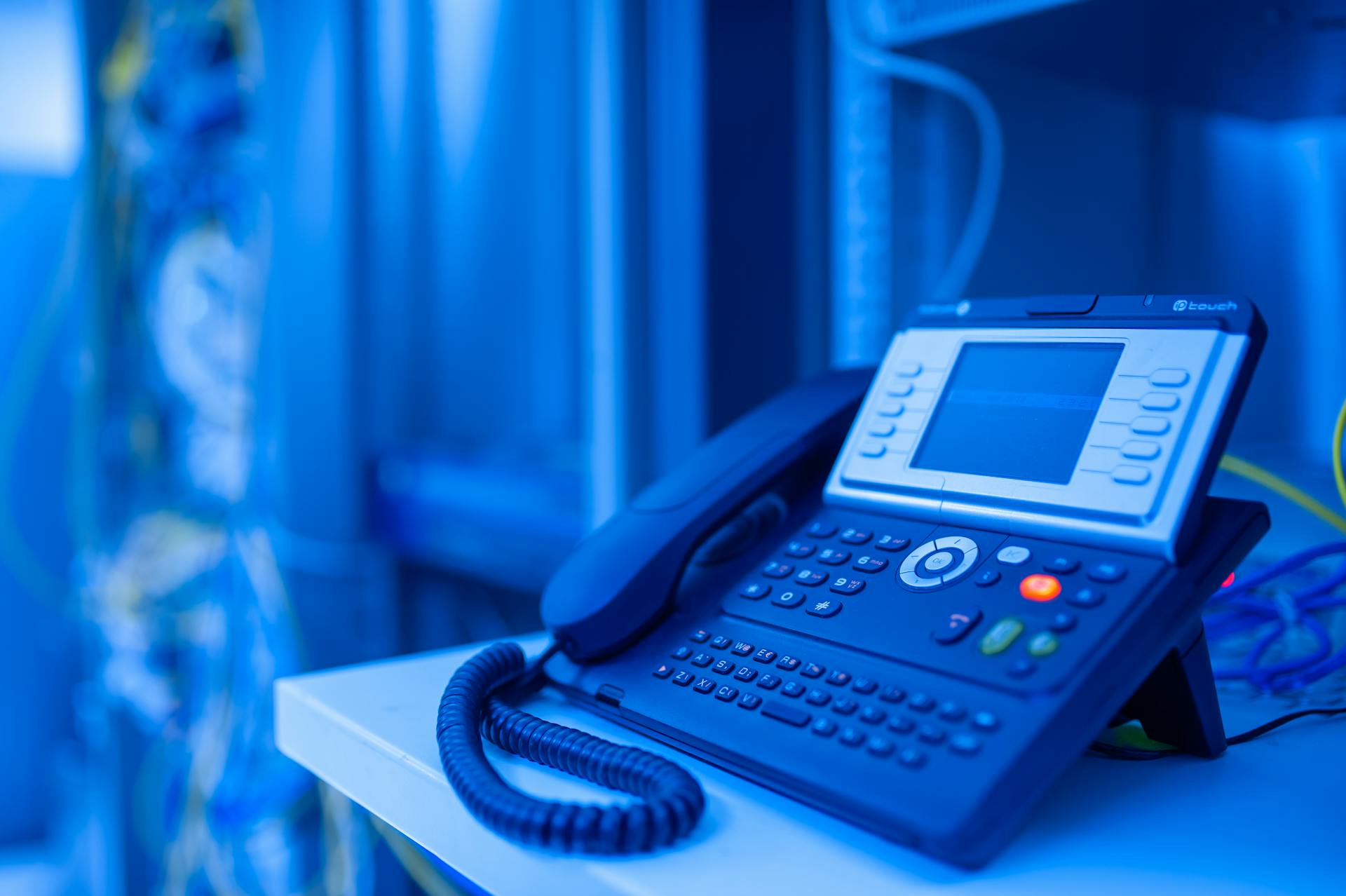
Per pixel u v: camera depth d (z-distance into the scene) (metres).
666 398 1.00
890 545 0.43
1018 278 0.74
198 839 1.58
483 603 1.34
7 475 2.33
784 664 0.39
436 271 1.52
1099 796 0.36
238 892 1.48
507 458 1.35
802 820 0.34
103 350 1.89
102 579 1.92
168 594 1.68
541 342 1.38
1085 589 0.36
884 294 0.74
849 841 0.33
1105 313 0.43
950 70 0.70
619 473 0.99
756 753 0.36
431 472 1.39
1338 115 0.78
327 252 1.38
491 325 1.47
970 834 0.30
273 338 1.40
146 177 1.73
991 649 0.35
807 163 1.00
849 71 0.73
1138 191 0.79
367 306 1.43
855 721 0.35
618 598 0.45
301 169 1.39
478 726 0.41
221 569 1.53
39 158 2.48
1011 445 0.42
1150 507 0.37
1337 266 0.79
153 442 1.75
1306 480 0.67
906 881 0.30
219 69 1.50
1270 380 0.82
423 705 0.46
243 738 1.46
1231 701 0.49
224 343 1.51
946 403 0.46
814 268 0.99
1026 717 0.32
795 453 0.50
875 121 0.74
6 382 2.32
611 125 0.98
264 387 1.41
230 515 1.51
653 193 1.00
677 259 0.99
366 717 0.45
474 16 1.45
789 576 0.44
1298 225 0.81
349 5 1.34
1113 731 0.43
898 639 0.38
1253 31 0.60
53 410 2.35
